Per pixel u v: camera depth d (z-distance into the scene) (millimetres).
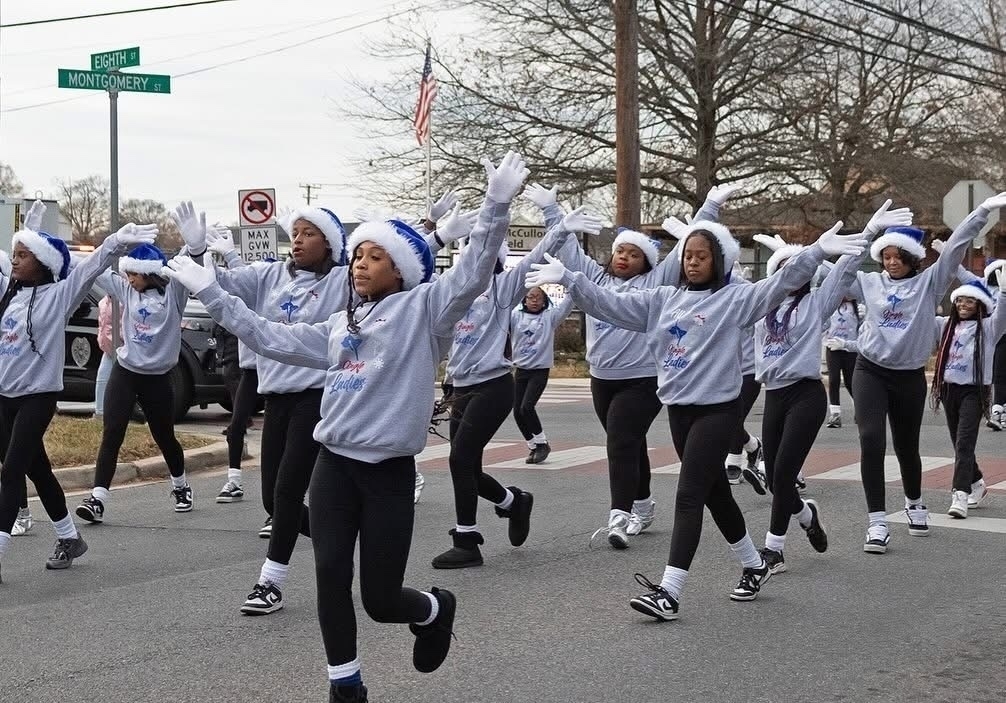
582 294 6449
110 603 6887
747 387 11180
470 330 7816
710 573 7562
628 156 20969
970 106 35344
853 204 32750
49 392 7375
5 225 19922
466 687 5324
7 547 8023
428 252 4820
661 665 5645
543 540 8641
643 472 8898
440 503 10336
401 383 4578
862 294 8453
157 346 9375
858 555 8086
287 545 6652
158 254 9328
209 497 10695
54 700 5188
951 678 5449
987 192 21641
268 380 6719
